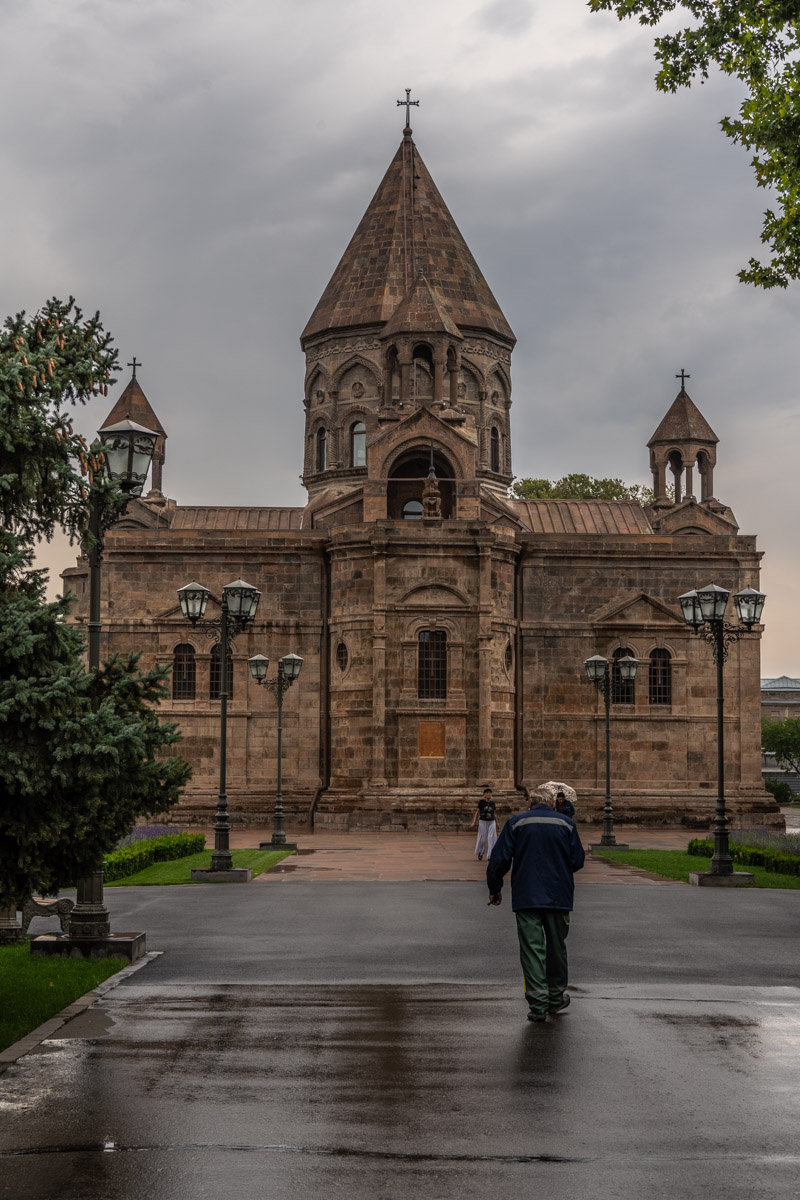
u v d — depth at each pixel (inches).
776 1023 614.2
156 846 1608.0
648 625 2500.0
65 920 872.9
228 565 2490.2
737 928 973.2
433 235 2901.1
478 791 2315.5
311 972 765.9
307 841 2068.2
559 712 2481.5
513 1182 394.9
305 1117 458.9
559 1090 492.1
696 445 2815.0
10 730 576.4
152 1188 391.2
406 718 2338.8
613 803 2465.6
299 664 1961.1
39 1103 477.4
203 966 787.4
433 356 2566.4
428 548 2365.9
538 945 621.9
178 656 2476.6
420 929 962.1
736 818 2450.8
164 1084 502.3
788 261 1336.1
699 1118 457.1
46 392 659.4
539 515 2812.5
